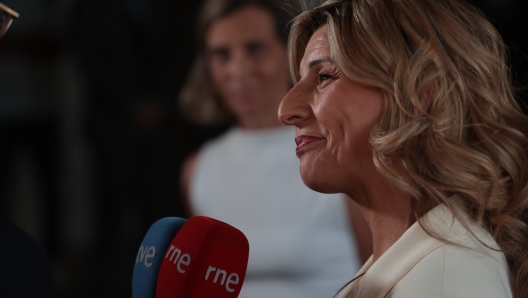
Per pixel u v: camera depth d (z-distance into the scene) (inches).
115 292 214.8
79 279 225.1
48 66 236.5
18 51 231.6
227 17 115.8
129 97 215.6
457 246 45.3
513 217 49.4
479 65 49.0
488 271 44.6
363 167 49.9
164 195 216.5
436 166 46.4
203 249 47.0
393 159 48.5
